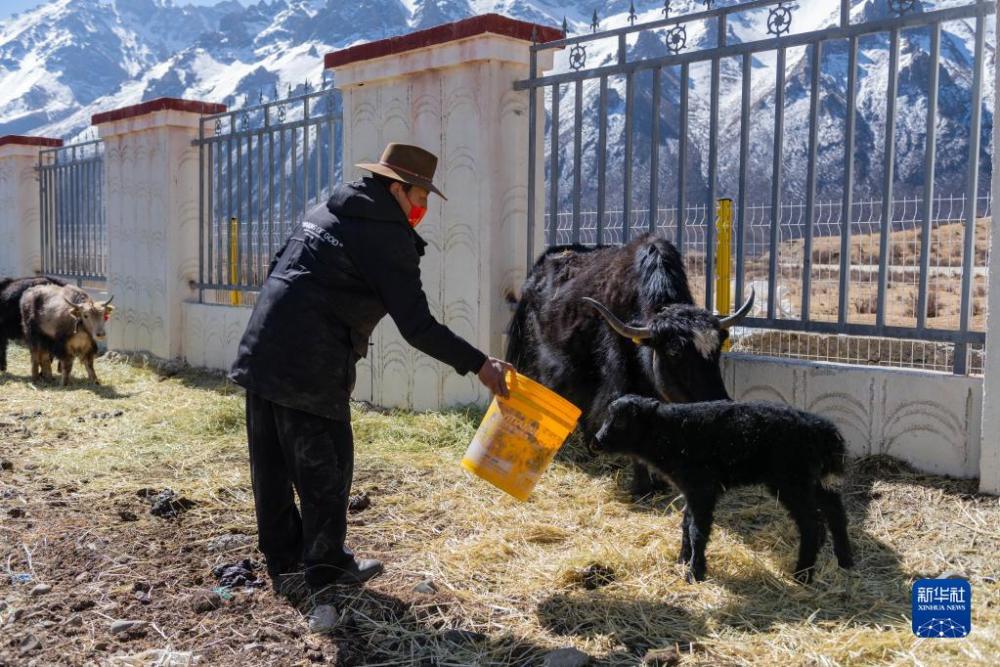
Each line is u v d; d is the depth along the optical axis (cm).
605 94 663
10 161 1456
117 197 1152
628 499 511
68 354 927
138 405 816
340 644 336
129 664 320
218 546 436
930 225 527
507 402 380
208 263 1048
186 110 1048
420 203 385
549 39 725
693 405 392
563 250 651
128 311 1148
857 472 525
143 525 470
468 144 721
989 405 474
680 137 619
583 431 567
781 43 573
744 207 599
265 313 372
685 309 449
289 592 382
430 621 354
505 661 324
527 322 646
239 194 995
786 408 387
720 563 408
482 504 502
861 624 343
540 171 728
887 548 425
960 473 505
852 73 542
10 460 604
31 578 397
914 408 521
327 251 365
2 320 1013
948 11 503
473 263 724
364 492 524
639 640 337
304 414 368
